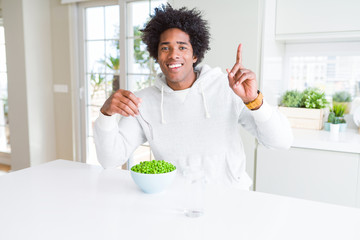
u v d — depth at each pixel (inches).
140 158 122.1
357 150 73.0
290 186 81.3
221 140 54.1
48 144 141.8
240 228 31.7
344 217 34.3
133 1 117.6
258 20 80.0
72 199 39.1
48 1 136.9
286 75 105.1
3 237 30.1
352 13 79.4
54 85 141.1
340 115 90.6
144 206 36.9
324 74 99.4
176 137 55.5
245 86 44.3
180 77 52.3
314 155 77.5
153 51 57.1
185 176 35.1
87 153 138.8
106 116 47.3
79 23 133.0
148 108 56.6
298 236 30.2
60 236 30.2
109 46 127.9
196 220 33.4
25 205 37.4
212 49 86.0
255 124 53.1
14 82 135.1
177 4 90.0
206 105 54.4
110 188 42.9
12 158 141.0
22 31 129.0
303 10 84.8
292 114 94.7
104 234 30.5
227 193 41.1
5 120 160.9
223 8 83.6
